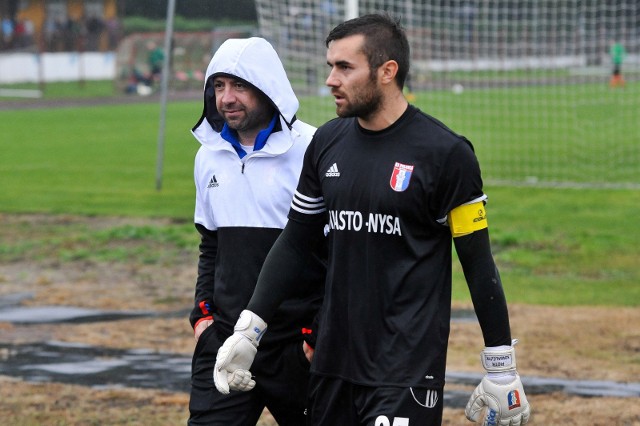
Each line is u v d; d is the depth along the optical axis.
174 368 25.19
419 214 12.51
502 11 101.94
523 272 36.12
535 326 28.69
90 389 23.31
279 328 14.81
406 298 12.62
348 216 12.77
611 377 23.95
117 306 32.44
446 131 12.55
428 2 96.56
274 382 14.99
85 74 150.62
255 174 14.88
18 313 31.59
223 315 15.13
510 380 12.73
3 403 22.11
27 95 131.00
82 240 43.62
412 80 100.88
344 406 13.12
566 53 114.06
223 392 13.32
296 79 75.75
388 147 12.61
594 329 28.38
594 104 97.12
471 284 12.68
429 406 12.64
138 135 86.94
